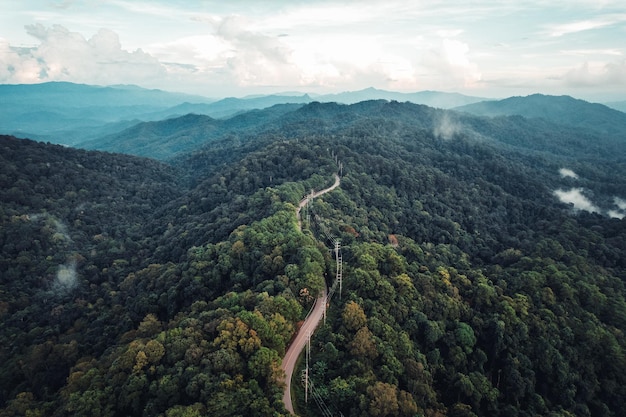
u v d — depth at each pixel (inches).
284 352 3846.0
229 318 3853.3
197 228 7490.2
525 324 5221.5
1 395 4515.3
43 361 4783.5
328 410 3331.7
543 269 6638.8
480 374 4453.7
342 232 6515.8
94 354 4785.9
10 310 6250.0
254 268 5201.8
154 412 3159.5
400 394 3489.2
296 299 4411.9
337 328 4170.8
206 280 5187.0
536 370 4938.5
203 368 3388.3
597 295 6230.3
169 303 5108.3
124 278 6717.5
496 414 4264.3
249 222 6850.4
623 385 5039.4
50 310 6141.7
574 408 4717.0
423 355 4281.5
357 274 4810.5
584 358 5221.5
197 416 2935.5
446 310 5034.5
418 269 5895.7
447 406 4124.0
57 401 3868.1
